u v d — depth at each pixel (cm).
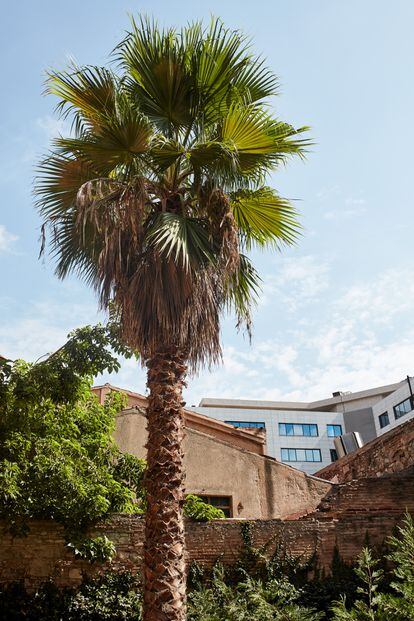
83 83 963
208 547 1191
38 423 1138
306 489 1769
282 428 6669
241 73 1002
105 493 1187
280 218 1072
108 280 916
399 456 1636
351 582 1139
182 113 1007
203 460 1756
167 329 866
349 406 6975
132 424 1816
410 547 813
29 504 1106
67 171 1021
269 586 1013
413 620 697
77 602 1081
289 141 979
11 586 1106
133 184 920
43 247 973
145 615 764
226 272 921
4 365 1112
